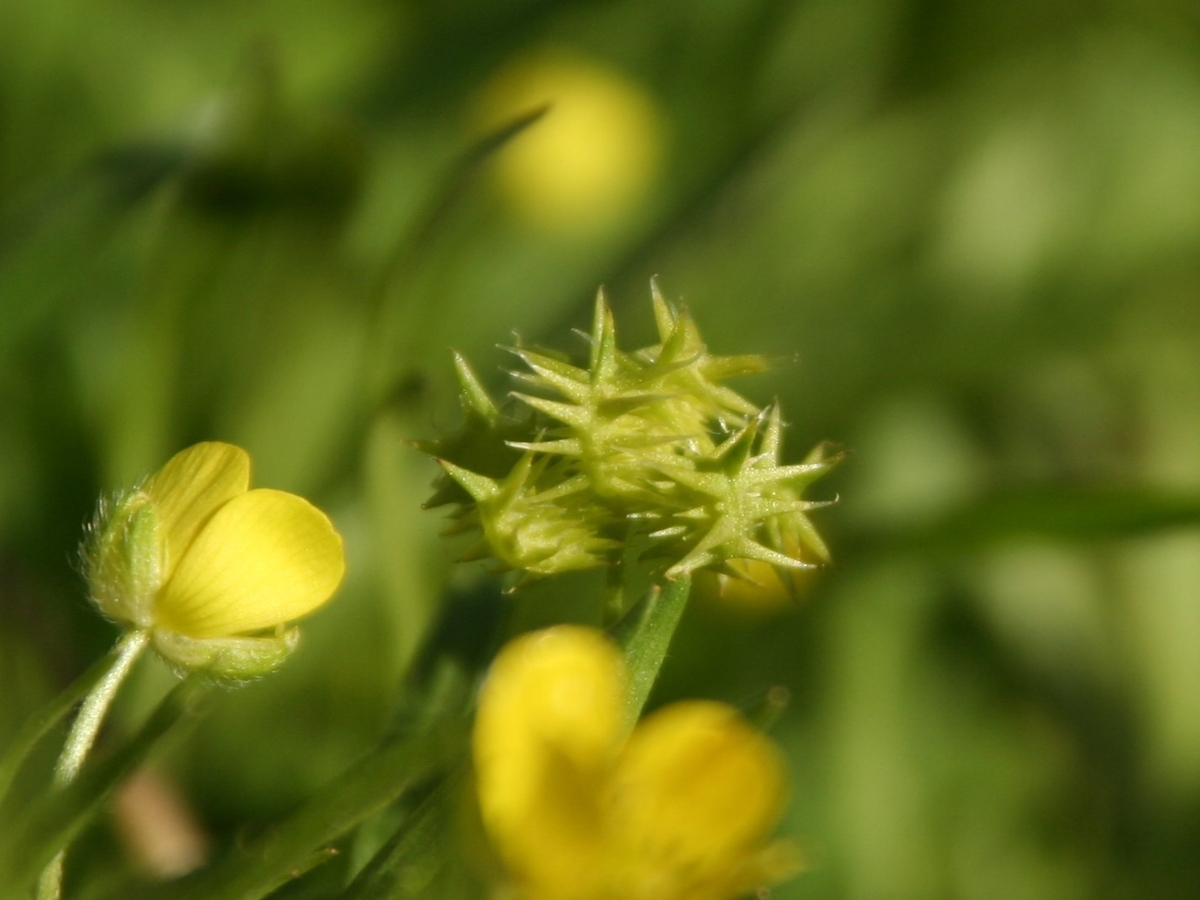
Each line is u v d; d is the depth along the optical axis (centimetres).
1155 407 30
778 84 34
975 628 28
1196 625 28
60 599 22
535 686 16
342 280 22
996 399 30
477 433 17
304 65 33
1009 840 27
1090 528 21
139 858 20
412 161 31
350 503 22
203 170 22
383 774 16
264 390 22
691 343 17
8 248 21
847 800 25
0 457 23
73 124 30
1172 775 28
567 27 35
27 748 17
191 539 17
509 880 16
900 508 27
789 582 17
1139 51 34
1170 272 31
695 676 24
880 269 31
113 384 24
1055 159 32
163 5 32
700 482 17
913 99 33
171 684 21
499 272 31
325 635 22
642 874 16
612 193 33
